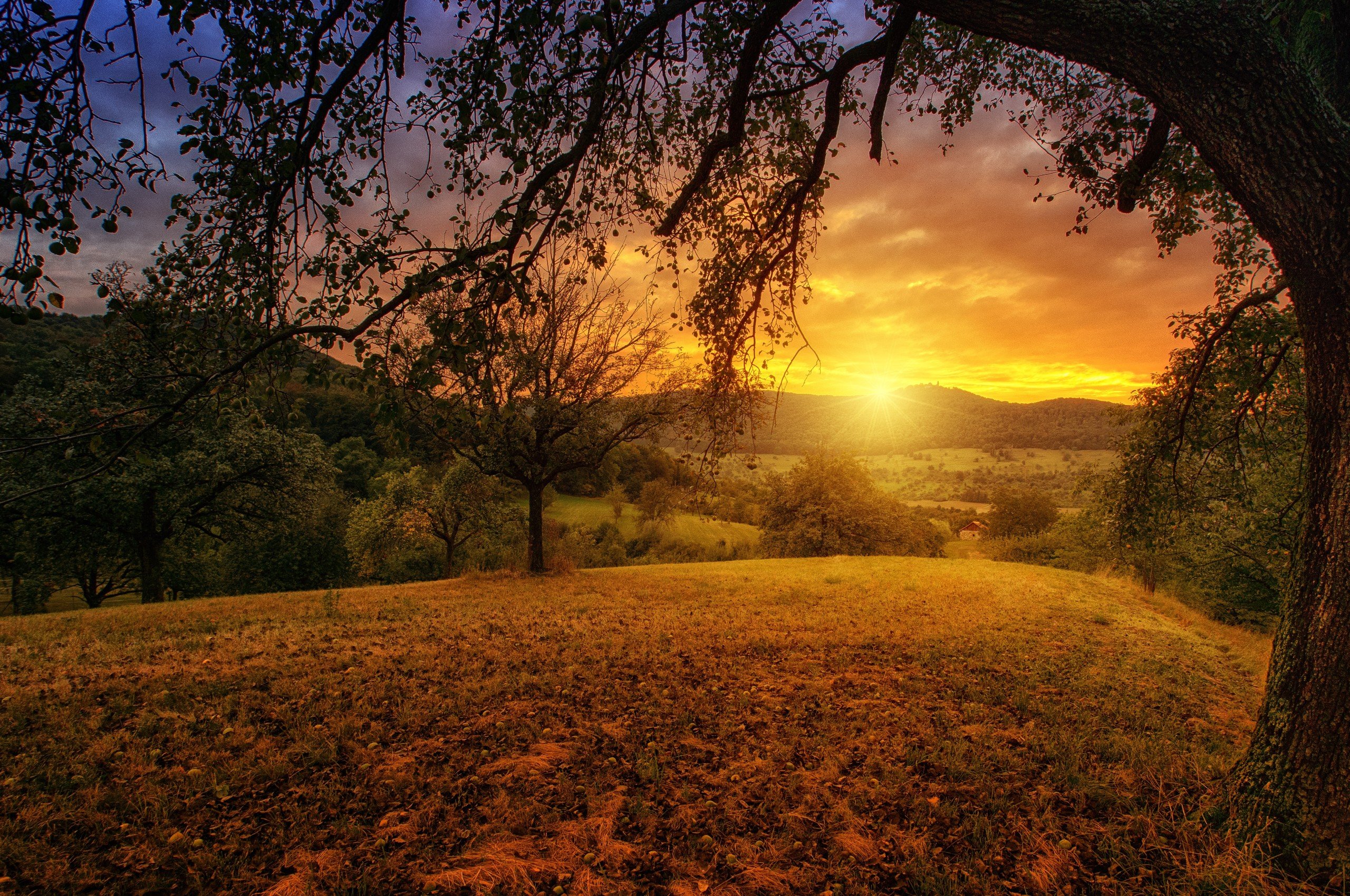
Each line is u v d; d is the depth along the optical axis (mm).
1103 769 4586
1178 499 7242
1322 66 3221
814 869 3445
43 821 3797
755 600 15430
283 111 3465
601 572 21922
